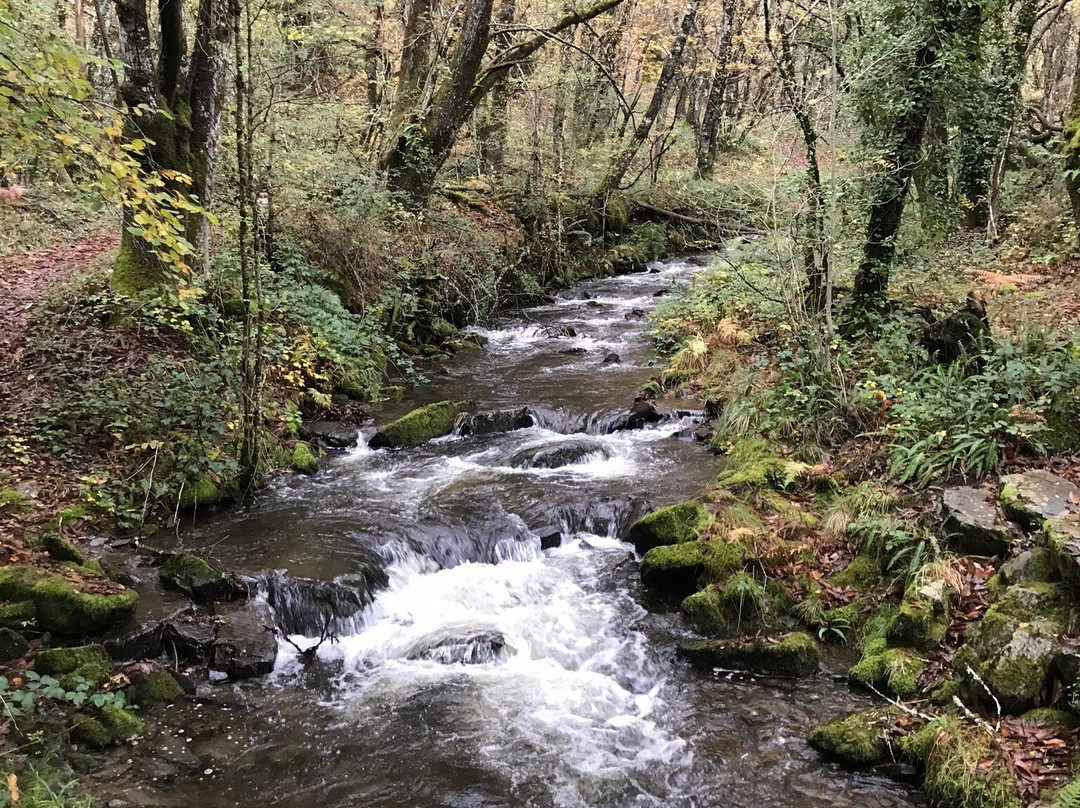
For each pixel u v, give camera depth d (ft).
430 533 24.32
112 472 24.50
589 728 16.96
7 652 16.72
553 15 76.13
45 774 14.03
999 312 31.01
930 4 28.45
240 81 22.86
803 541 22.15
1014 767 13.57
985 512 19.40
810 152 30.68
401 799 14.74
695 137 108.78
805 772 15.43
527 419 35.09
